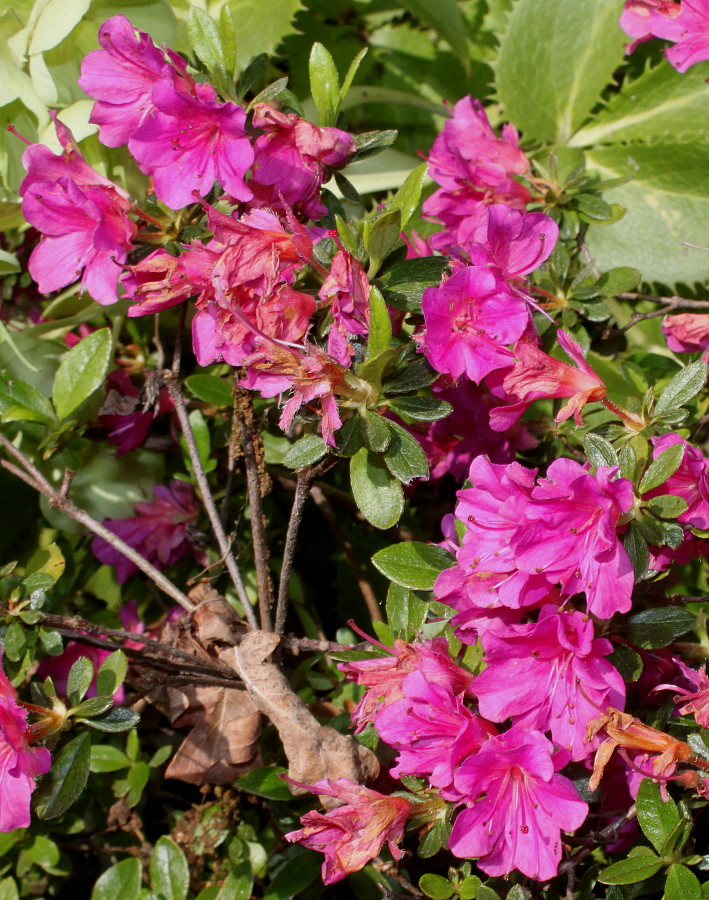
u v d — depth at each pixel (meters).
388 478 0.87
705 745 0.84
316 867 0.91
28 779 0.85
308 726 0.88
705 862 0.84
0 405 0.93
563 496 0.82
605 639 0.83
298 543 1.01
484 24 1.12
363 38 1.13
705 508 0.85
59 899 0.99
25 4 0.98
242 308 0.85
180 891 0.91
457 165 0.95
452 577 0.85
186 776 0.91
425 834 0.86
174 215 0.89
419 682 0.84
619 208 0.95
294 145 0.87
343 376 0.84
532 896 0.86
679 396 0.85
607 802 0.87
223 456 0.99
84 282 0.90
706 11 0.93
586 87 1.05
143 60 0.87
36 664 0.97
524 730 0.83
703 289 1.04
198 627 0.91
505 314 0.86
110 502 0.99
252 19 1.05
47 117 0.95
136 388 1.01
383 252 0.85
